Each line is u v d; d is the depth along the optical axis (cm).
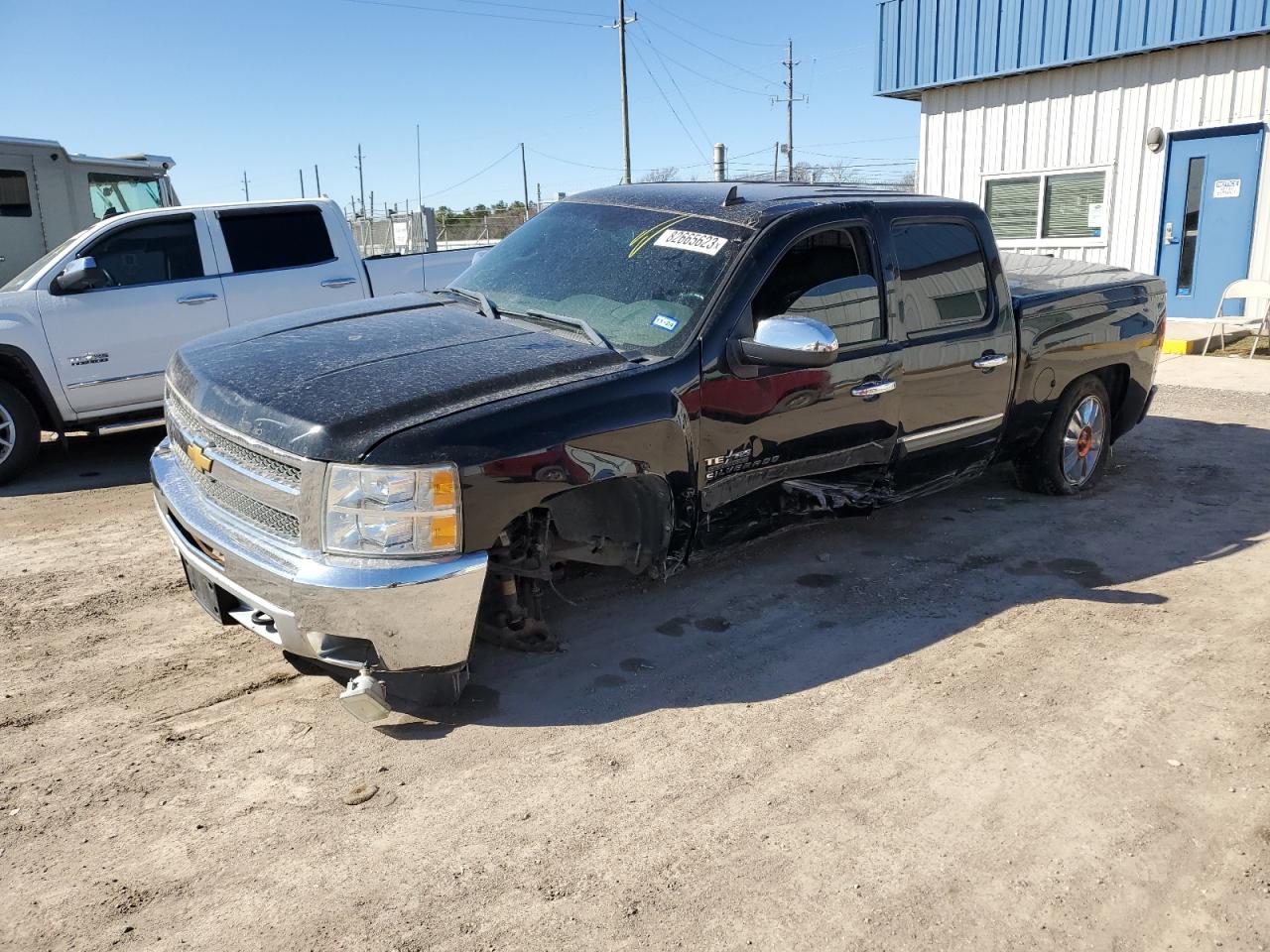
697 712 360
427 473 310
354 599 306
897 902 262
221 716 355
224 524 343
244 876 271
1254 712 360
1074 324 573
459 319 416
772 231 414
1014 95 1346
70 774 316
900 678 385
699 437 383
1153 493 632
